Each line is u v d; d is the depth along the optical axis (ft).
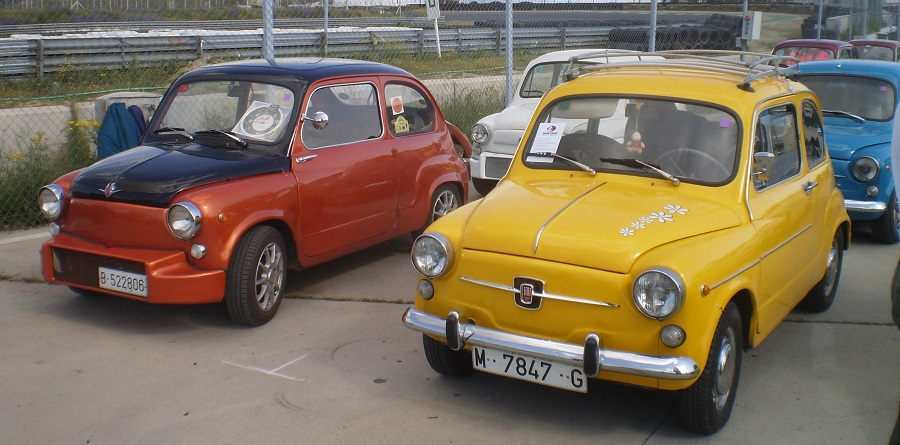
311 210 19.48
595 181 15.49
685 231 13.48
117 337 17.78
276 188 18.53
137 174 17.75
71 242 18.24
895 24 92.99
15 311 19.15
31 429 13.75
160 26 50.11
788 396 15.48
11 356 16.66
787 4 80.07
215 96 20.80
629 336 12.65
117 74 41.09
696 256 12.80
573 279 12.87
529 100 33.47
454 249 13.92
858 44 60.23
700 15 76.48
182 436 13.61
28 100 32.37
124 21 48.47
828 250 18.61
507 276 13.35
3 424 13.91
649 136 15.70
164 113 21.09
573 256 12.96
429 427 14.02
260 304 18.42
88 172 18.48
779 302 15.74
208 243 17.19
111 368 16.19
